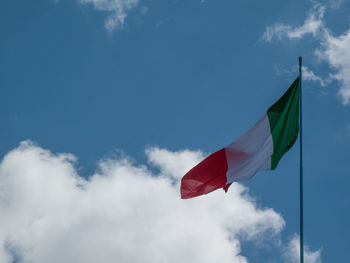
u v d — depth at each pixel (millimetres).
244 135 16547
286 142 16141
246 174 16266
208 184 16656
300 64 16953
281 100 16641
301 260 13273
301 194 14344
